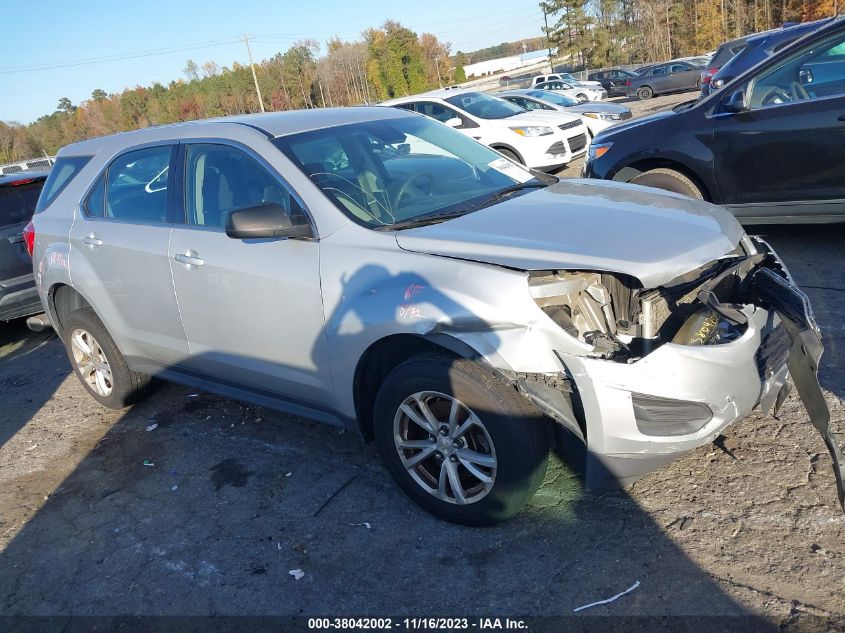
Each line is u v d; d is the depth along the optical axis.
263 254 3.36
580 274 2.78
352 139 3.76
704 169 5.82
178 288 3.78
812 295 4.84
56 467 4.17
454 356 2.80
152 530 3.36
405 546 2.96
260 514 3.34
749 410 2.79
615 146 6.37
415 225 3.14
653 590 2.52
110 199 4.31
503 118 11.34
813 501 2.83
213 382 4.00
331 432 4.04
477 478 2.90
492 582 2.68
